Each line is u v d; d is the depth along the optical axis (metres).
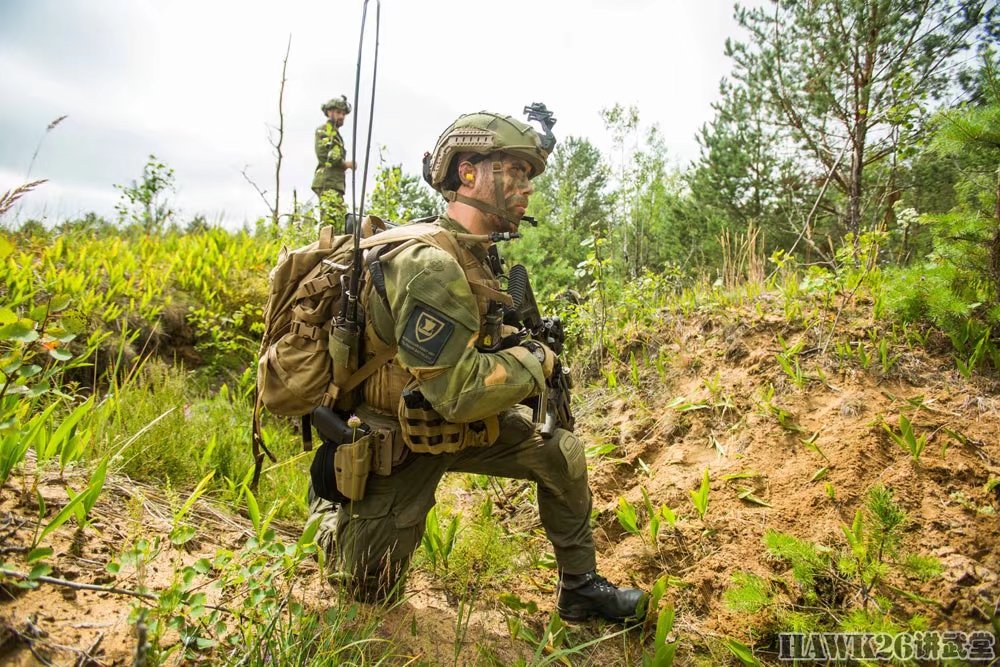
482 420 1.98
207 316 4.87
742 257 4.46
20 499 1.97
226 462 2.96
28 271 3.90
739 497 2.72
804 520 2.55
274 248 5.91
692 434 3.18
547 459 2.15
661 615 1.95
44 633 1.52
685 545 2.61
